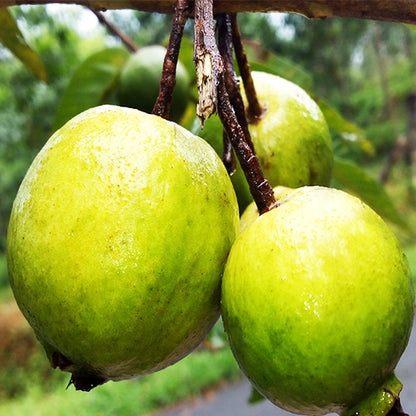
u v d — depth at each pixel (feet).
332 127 1.19
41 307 0.50
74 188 0.49
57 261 0.48
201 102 0.43
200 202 0.51
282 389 0.48
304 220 0.49
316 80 7.39
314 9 0.53
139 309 0.49
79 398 4.49
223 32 0.55
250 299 0.48
